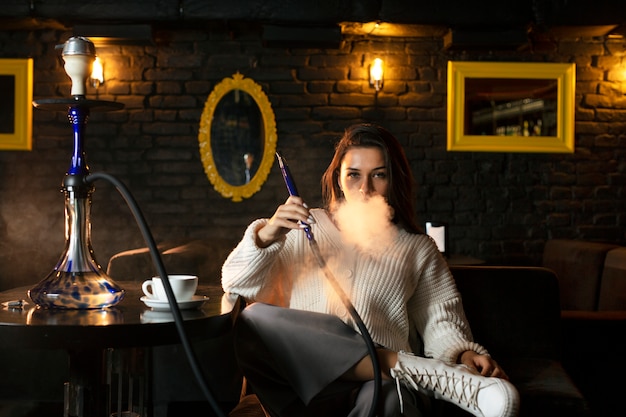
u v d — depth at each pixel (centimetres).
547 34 491
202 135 503
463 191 512
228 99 505
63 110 169
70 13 449
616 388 262
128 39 468
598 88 513
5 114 497
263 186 506
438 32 491
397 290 183
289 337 165
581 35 496
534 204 514
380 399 159
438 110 511
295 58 507
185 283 164
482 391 159
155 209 505
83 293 160
